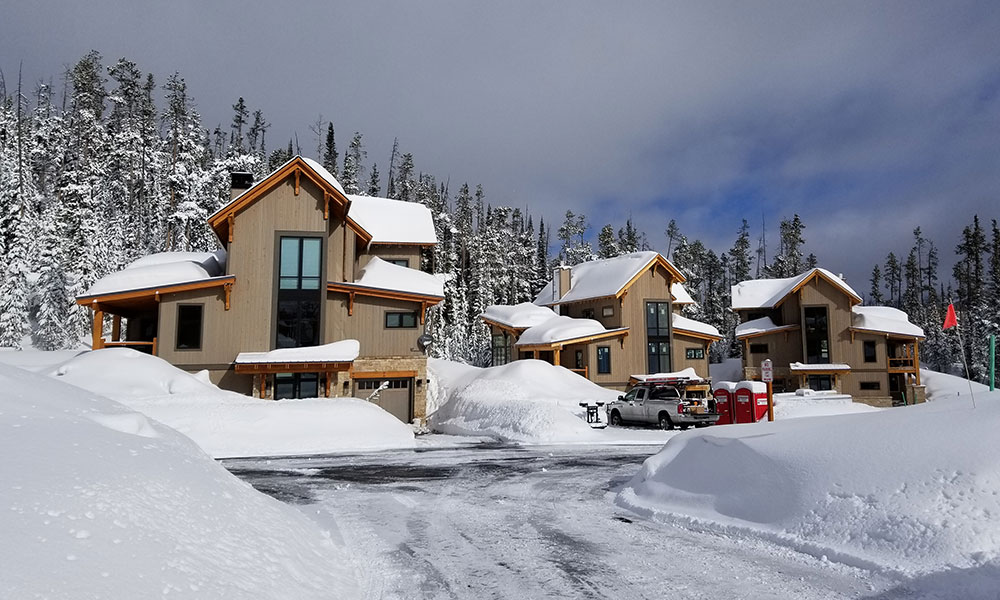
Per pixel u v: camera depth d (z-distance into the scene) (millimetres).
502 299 71375
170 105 63094
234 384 26125
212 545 5137
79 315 45688
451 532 8711
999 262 82188
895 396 46906
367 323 28969
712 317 77812
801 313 47219
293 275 27391
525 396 29344
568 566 6949
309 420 20922
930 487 6754
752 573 6512
